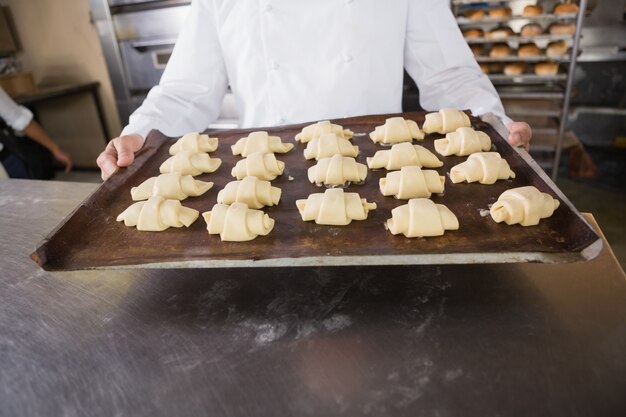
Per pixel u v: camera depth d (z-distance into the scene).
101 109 5.22
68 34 4.93
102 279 1.33
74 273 1.36
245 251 1.21
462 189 1.46
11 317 1.18
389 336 1.02
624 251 3.27
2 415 0.90
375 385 0.90
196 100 2.05
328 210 1.30
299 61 1.95
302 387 0.91
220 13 1.96
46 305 1.23
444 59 1.95
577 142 4.00
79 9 4.77
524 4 3.65
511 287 1.15
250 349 1.02
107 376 0.97
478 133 1.68
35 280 1.34
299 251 1.19
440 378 0.90
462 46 1.95
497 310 1.08
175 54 2.07
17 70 4.95
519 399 0.84
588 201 3.95
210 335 1.07
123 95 4.07
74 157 5.62
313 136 1.84
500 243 1.17
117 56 3.88
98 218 1.41
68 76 5.18
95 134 5.40
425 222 1.20
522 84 3.79
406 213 1.25
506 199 1.25
